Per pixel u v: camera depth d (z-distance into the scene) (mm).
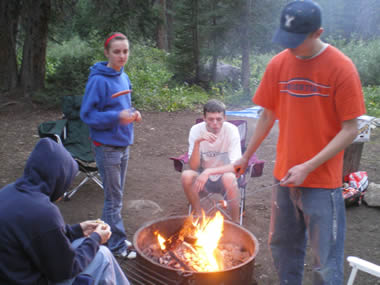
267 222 3963
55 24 11391
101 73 2865
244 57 12320
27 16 10312
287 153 2137
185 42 13477
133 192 4738
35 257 1674
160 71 13891
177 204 4395
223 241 2998
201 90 13094
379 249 3441
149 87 11945
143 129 8172
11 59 10875
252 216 4094
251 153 2488
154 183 5098
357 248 3453
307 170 1958
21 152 6273
